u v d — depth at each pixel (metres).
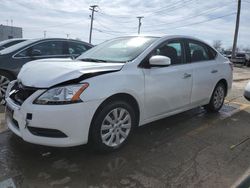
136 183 3.19
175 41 4.86
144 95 4.11
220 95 6.05
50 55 6.87
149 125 5.12
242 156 3.97
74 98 3.36
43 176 3.27
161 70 4.39
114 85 3.67
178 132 4.84
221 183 3.25
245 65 28.77
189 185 3.19
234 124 5.39
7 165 3.48
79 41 7.64
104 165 3.56
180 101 4.84
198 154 3.99
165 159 3.80
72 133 3.40
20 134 3.54
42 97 3.37
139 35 4.91
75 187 3.07
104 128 3.70
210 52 5.73
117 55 4.39
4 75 6.16
